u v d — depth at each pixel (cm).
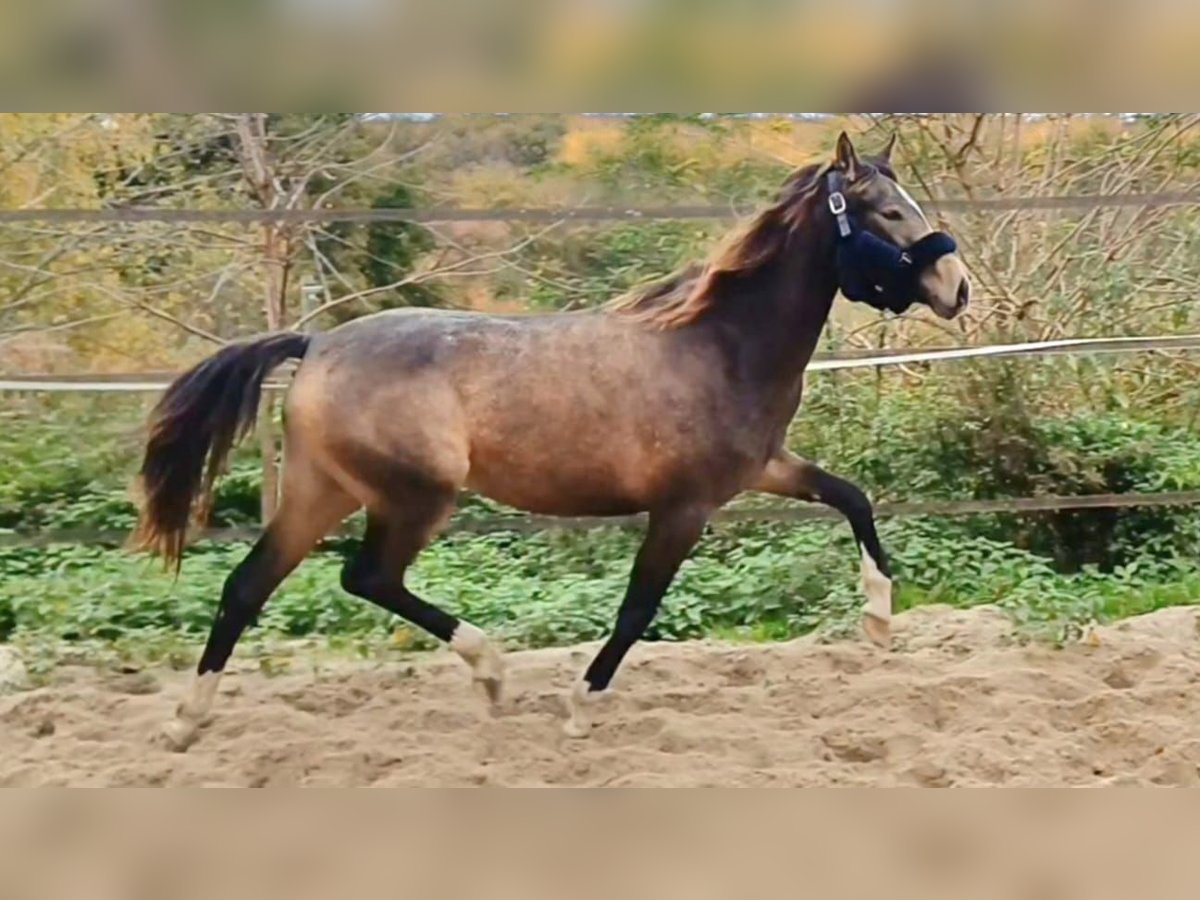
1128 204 877
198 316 1134
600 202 1216
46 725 661
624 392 602
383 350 600
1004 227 1063
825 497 667
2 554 900
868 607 673
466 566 927
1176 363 1053
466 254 1159
